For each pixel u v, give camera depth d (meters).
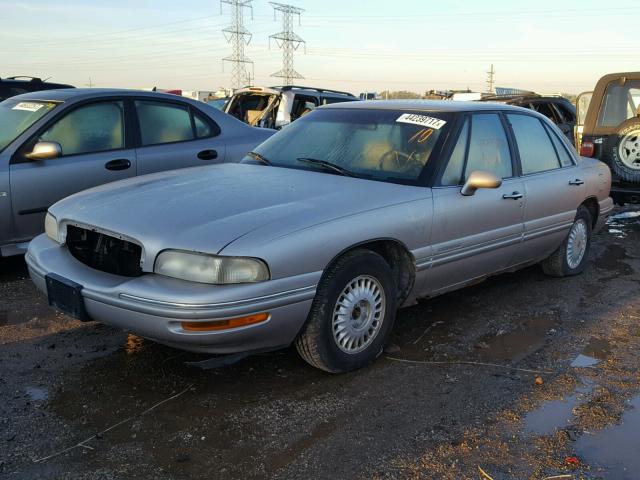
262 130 7.06
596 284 5.61
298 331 3.33
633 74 7.99
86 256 3.50
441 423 3.14
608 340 4.30
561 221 5.27
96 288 3.19
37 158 5.16
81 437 2.91
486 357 3.96
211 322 2.95
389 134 4.35
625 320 4.70
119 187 3.94
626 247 7.16
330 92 12.95
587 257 5.98
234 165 4.52
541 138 5.25
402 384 3.54
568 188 5.30
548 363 3.89
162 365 3.67
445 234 4.03
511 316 4.71
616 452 2.91
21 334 4.09
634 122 7.67
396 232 3.67
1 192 5.03
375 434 3.01
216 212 3.31
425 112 4.46
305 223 3.27
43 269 3.51
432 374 3.69
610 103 8.23
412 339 4.21
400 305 4.01
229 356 3.81
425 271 3.95
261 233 3.11
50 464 2.70
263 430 3.02
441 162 4.09
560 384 3.60
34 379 3.46
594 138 8.34
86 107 5.68
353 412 3.21
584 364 3.90
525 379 3.66
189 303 2.91
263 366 3.70
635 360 3.97
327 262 3.29
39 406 3.17
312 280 3.23
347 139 4.43
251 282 3.02
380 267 3.65
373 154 4.23
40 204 5.26
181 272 3.01
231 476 2.66
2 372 3.53
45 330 4.17
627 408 3.34
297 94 12.21
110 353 3.82
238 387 3.44
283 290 3.10
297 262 3.14
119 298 3.10
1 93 10.02
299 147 4.56
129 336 4.09
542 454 2.88
